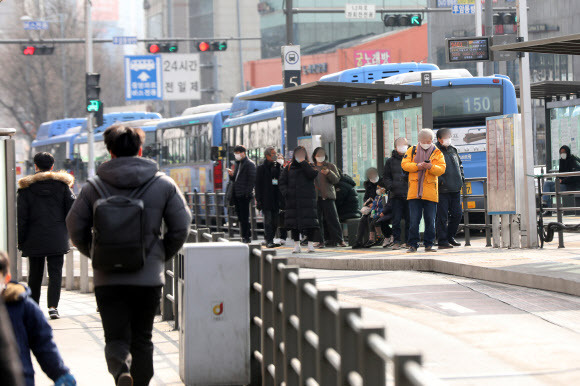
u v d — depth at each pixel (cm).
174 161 10400
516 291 3388
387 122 5225
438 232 4769
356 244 5050
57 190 3253
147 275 1858
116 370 1828
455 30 16925
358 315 1205
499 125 4628
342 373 1205
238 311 2086
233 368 2083
